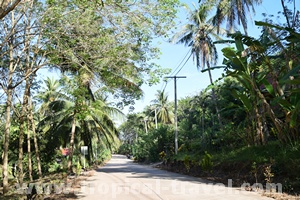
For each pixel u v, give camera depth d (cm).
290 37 1284
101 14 1039
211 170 1769
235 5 2250
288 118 1365
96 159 3809
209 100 2655
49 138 2470
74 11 1091
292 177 1120
